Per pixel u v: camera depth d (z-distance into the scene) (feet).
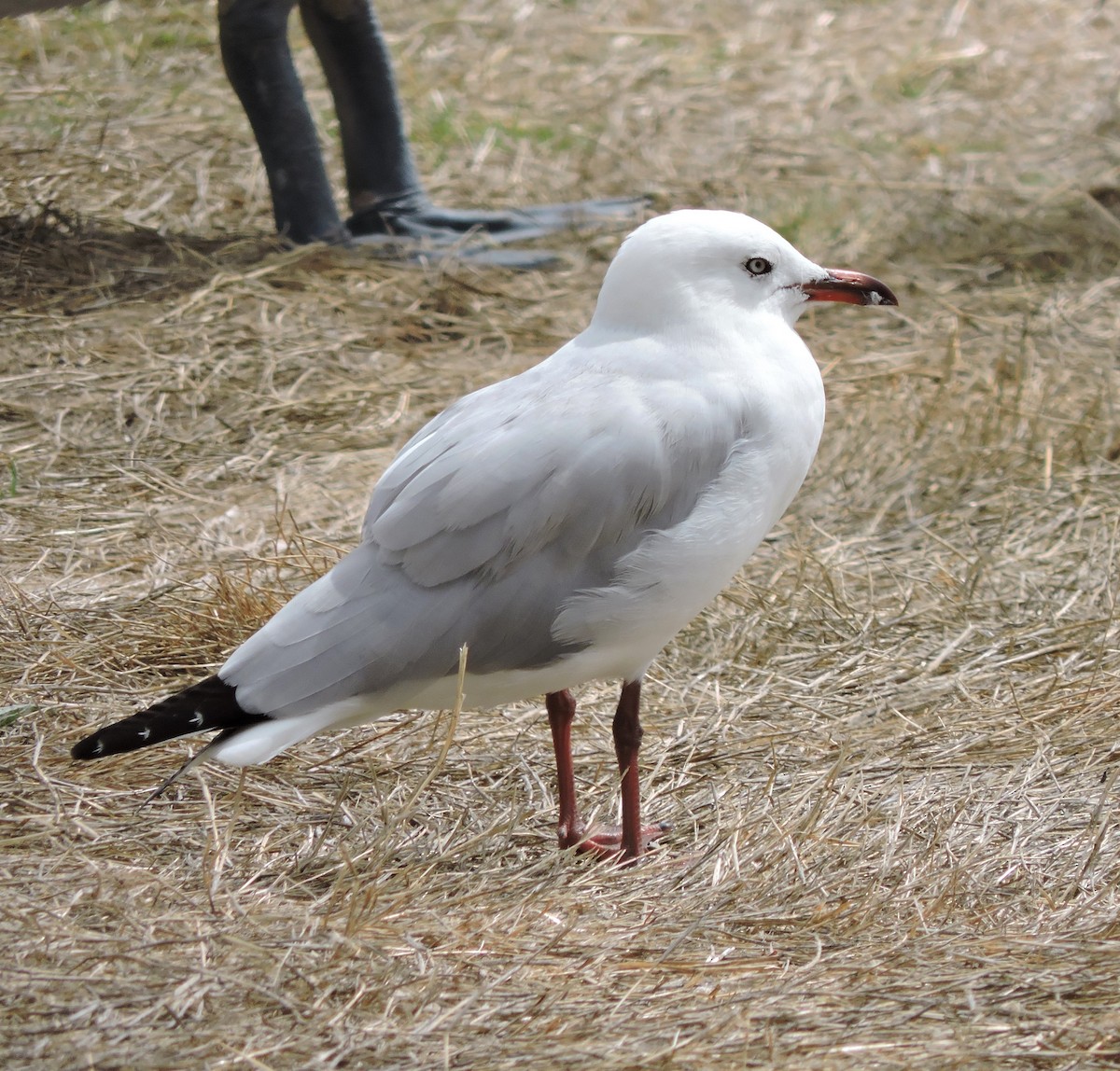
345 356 44.37
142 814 24.85
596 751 28.40
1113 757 27.30
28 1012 18.51
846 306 49.19
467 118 64.49
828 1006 19.39
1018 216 56.08
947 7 79.10
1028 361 44.83
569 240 53.42
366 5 50.65
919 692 30.19
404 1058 18.15
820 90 68.95
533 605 22.88
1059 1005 19.48
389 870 23.34
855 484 38.58
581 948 20.86
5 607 30.96
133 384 41.52
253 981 19.40
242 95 50.03
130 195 53.72
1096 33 75.87
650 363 23.75
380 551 22.85
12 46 67.56
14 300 45.37
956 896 22.57
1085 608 33.01
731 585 33.73
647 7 77.97
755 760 27.89
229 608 30.96
